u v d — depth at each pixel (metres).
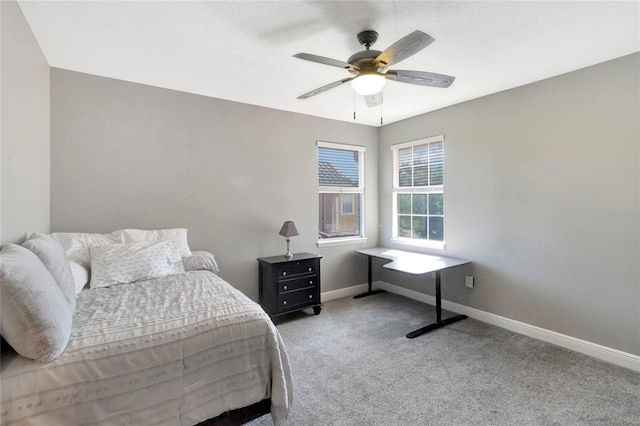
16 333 1.11
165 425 1.29
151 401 1.27
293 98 3.39
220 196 3.38
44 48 2.28
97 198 2.75
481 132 3.37
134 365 1.26
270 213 3.73
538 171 2.90
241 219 3.53
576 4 1.77
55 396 1.10
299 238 3.98
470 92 3.22
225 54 2.38
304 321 3.40
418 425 1.78
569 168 2.70
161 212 3.05
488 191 3.32
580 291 2.65
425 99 3.45
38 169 2.21
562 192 2.74
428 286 4.02
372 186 4.67
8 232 1.61
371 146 4.65
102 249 2.35
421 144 4.09
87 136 2.71
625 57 2.38
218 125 3.36
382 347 2.76
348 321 3.40
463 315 3.52
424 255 3.89
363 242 4.57
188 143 3.19
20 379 1.07
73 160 2.65
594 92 2.54
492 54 2.37
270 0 1.74
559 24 1.97
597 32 2.06
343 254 4.38
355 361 2.51
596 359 2.52
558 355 2.60
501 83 2.97
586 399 2.01
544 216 2.87
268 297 3.43
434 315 3.57
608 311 2.49
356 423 1.79
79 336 1.31
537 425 1.77
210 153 3.32
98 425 1.16
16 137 1.74
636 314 2.35
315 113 3.97
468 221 3.52
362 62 1.97
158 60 2.47
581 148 2.62
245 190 3.55
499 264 3.23
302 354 2.63
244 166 3.54
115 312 1.59
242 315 1.59
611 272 2.47
